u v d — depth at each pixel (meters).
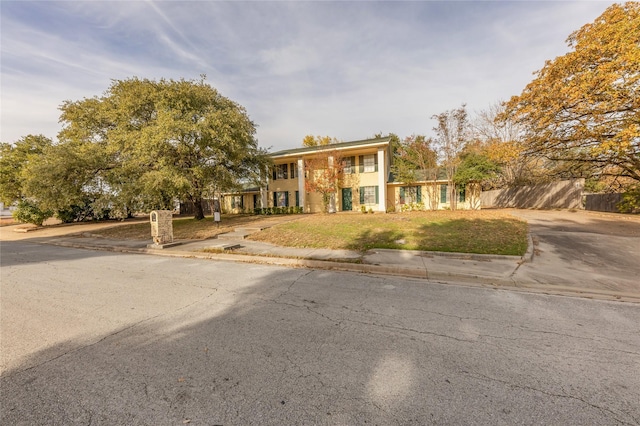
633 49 10.49
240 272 7.05
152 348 3.27
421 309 4.43
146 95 16.66
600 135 13.03
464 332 3.61
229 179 17.92
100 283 6.20
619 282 5.68
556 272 6.35
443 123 21.36
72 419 2.15
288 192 27.27
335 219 16.58
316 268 7.41
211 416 2.16
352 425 2.04
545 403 2.27
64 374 2.77
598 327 3.76
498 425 2.04
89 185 18.52
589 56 11.94
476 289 5.48
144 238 14.24
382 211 23.08
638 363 2.87
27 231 21.50
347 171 25.33
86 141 19.41
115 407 2.28
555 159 17.31
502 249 8.23
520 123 15.68
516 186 26.09
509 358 2.97
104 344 3.39
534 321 3.96
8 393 2.49
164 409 2.24
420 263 7.21
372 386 2.50
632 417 2.11
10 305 4.84
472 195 22.86
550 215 16.48
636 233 10.37
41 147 26.02
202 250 9.89
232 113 17.28
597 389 2.45
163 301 4.94
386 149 24.98
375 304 4.66
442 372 2.71
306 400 2.32
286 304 4.70
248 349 3.20
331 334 3.57
